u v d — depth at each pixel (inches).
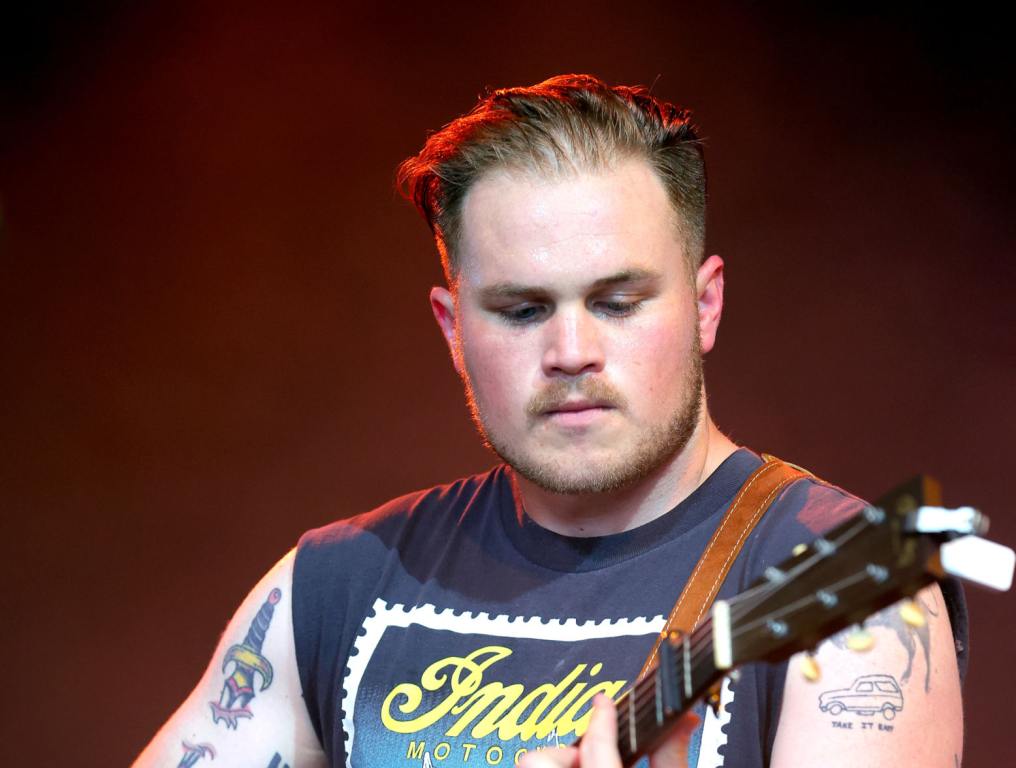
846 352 912.9
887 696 264.5
